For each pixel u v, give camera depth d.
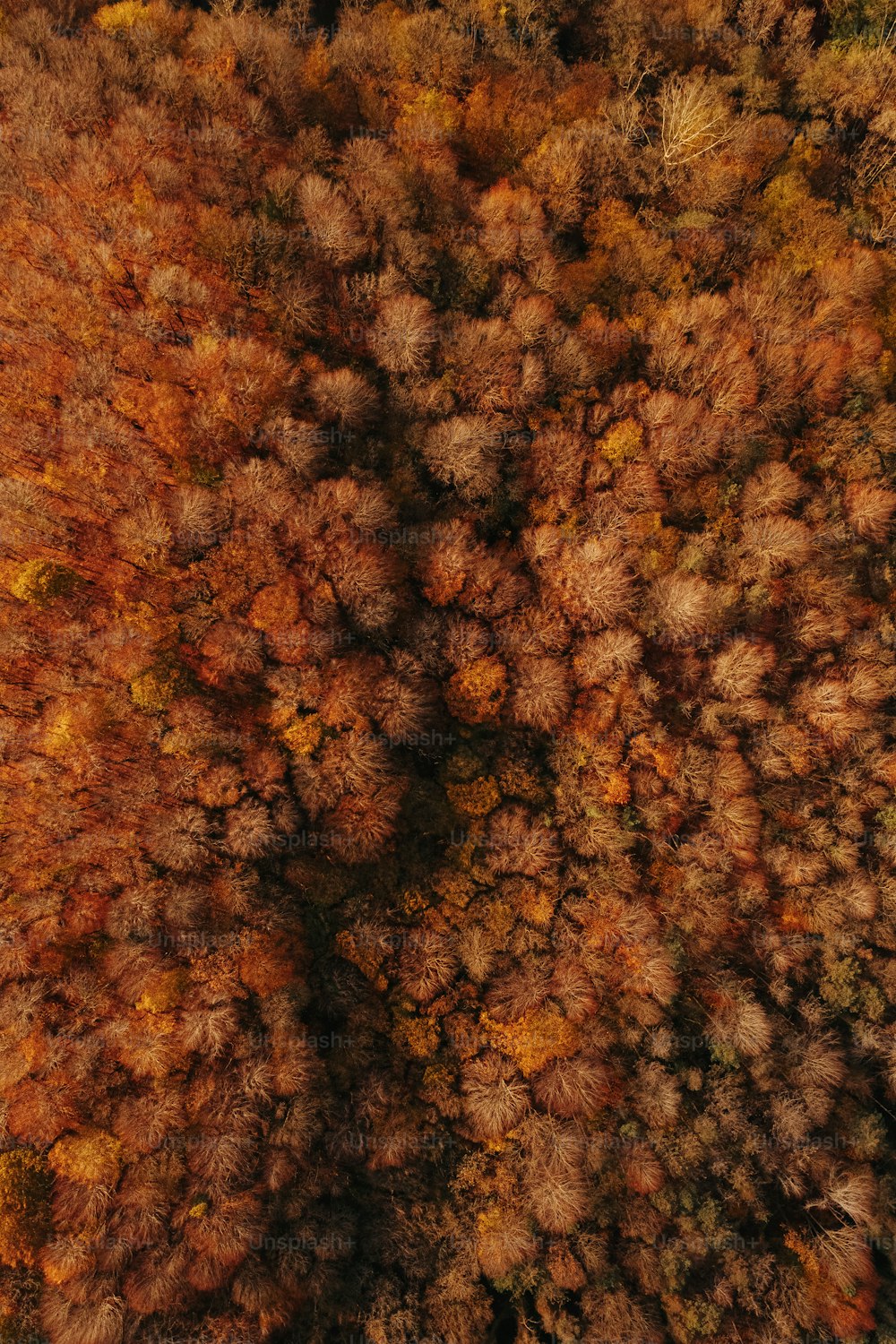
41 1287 24.89
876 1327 25.58
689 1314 25.12
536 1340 25.92
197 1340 24.36
